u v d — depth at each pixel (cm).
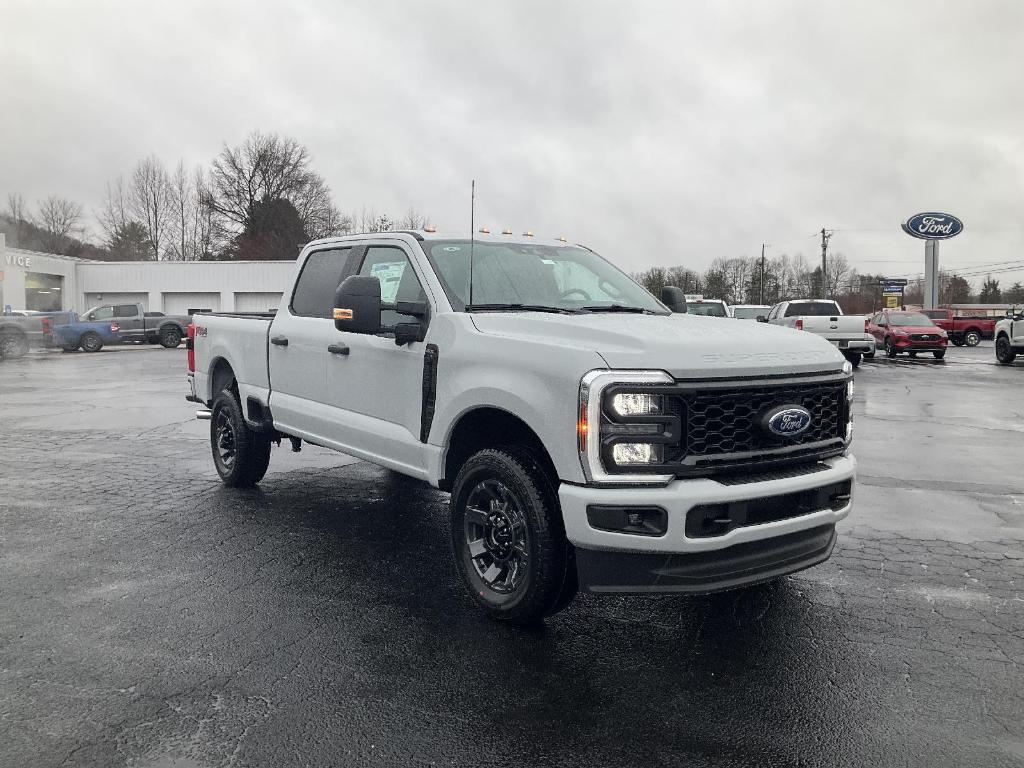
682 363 357
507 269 507
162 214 7806
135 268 4978
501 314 438
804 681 352
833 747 298
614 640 396
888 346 2867
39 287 4766
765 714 322
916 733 308
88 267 4997
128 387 1689
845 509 411
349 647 385
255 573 494
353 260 564
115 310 3203
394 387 490
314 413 569
